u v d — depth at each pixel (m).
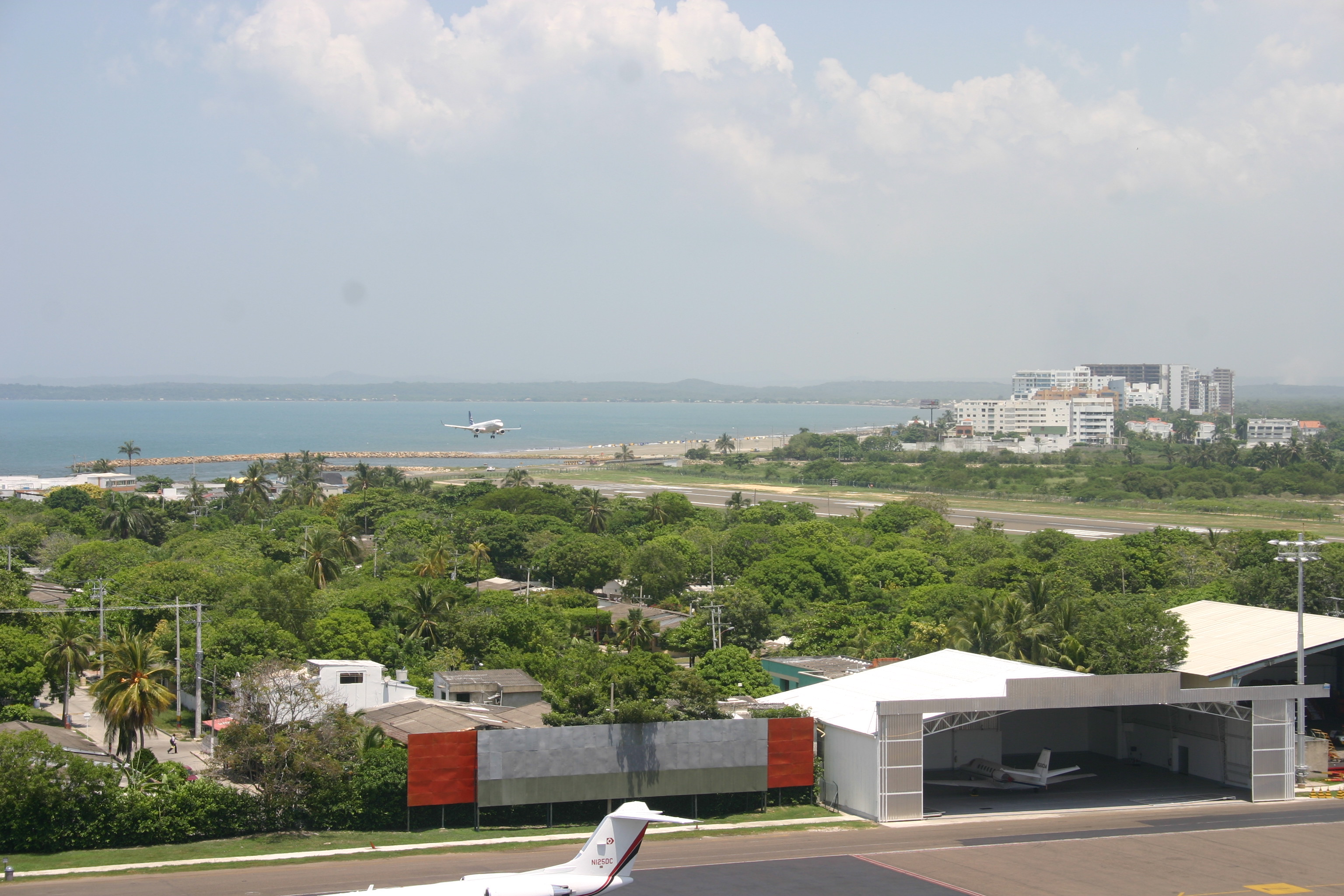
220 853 54.69
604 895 42.56
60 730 78.88
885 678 77.56
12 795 53.66
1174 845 59.06
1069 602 90.12
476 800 60.41
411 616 107.00
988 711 66.56
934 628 106.50
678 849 57.66
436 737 60.28
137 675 71.38
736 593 120.12
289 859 53.78
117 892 47.88
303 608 103.06
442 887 40.75
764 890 50.31
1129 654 83.00
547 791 61.31
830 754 68.75
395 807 60.41
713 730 65.12
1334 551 128.50
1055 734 84.69
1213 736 75.88
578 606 130.62
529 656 96.75
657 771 63.66
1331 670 92.38
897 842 59.38
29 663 85.12
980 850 57.69
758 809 66.88
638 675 74.38
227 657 90.38
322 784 59.31
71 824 55.03
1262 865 55.53
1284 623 90.50
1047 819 65.38
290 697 63.97
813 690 77.56
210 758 74.06
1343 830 62.72
